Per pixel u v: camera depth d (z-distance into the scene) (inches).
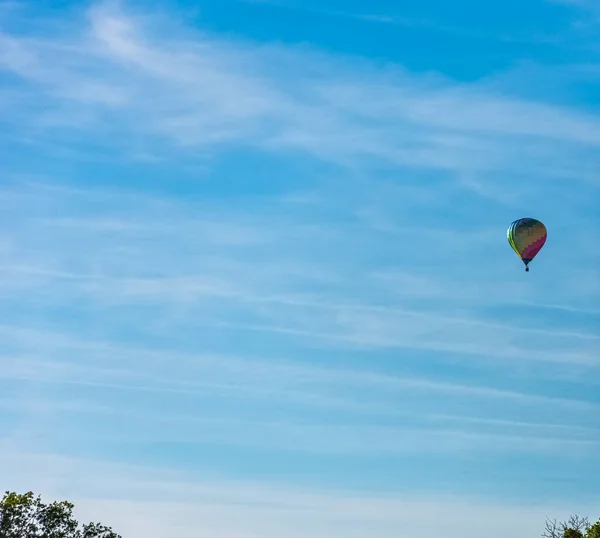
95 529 3216.0
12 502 3159.5
